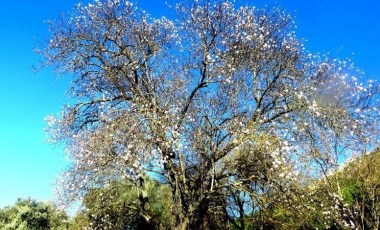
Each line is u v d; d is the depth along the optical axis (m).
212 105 18.84
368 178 19.52
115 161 15.63
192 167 18.06
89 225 22.66
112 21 19.11
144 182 19.34
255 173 16.98
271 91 18.95
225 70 18.67
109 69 18.47
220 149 17.97
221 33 19.56
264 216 20.25
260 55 19.45
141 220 21.11
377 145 19.53
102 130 15.67
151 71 18.94
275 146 15.35
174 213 16.97
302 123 16.94
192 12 19.66
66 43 18.75
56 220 28.02
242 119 17.81
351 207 19.67
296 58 19.98
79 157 16.55
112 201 20.88
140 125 15.73
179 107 18.00
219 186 16.69
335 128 16.98
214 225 21.75
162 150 15.92
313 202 17.61
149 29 19.88
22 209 28.42
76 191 16.56
